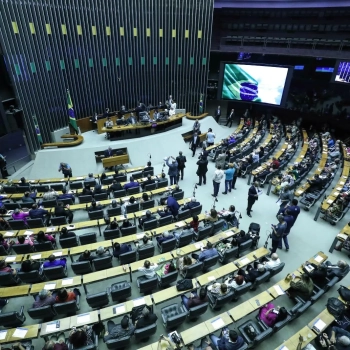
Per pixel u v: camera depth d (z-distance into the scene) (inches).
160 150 652.7
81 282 278.1
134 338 255.1
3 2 546.0
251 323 249.9
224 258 325.4
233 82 791.1
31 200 429.4
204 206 465.4
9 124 603.2
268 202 477.4
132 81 778.2
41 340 258.1
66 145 607.5
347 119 772.0
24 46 593.0
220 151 605.3
